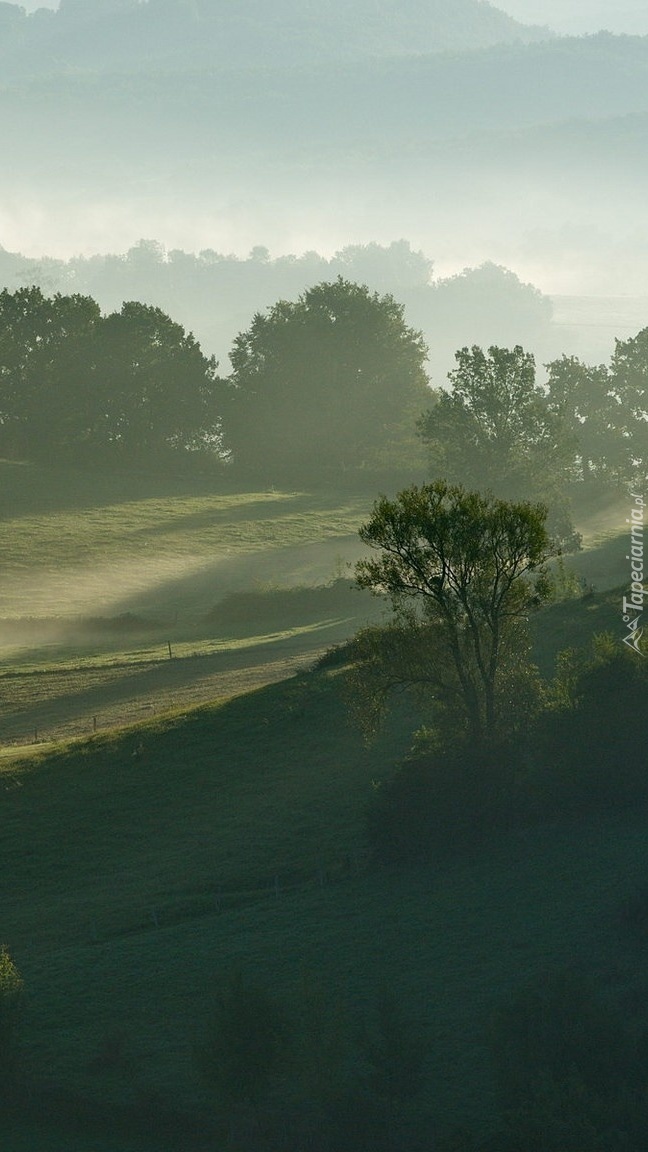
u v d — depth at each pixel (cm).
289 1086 4475
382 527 6906
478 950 5275
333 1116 4138
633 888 5575
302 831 7269
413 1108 4169
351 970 5309
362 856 6788
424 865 6494
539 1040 4091
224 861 7056
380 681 7056
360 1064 4491
